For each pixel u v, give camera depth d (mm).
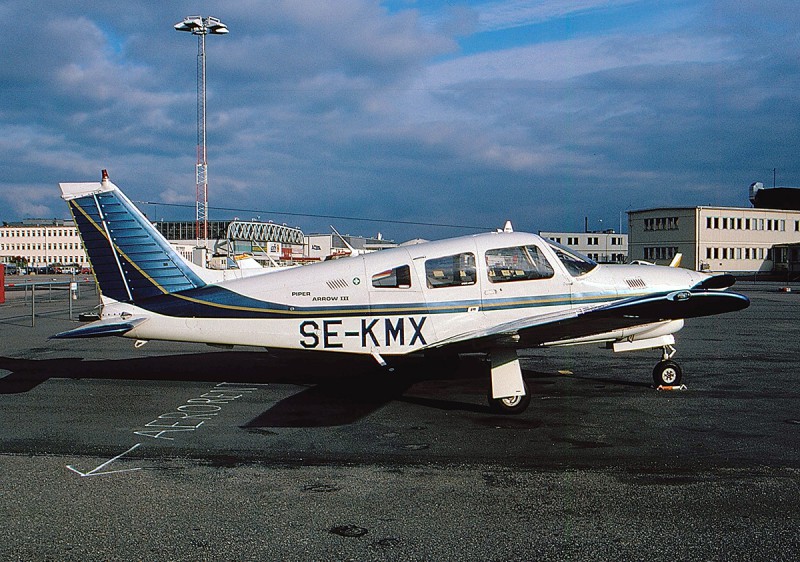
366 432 6527
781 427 6566
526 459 5574
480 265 8195
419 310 8117
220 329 8430
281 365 10781
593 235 78312
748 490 4773
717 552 3770
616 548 3828
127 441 6242
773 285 44281
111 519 4312
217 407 7707
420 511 4418
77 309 23734
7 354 12328
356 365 10766
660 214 61500
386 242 70000
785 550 3787
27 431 6621
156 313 8492
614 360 11000
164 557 3756
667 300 6902
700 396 8109
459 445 6031
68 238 111250
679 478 5047
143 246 8695
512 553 3775
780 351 12094
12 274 78812
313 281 8273
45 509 4492
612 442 6070
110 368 10570
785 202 72875
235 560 3715
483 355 11695
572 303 8320
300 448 5969
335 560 3703
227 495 4750
